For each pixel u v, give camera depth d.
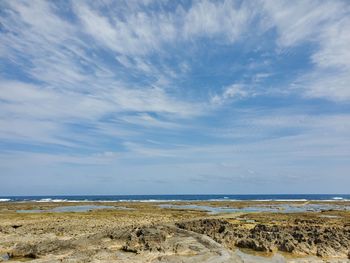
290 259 32.50
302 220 62.12
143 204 140.38
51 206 123.62
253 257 32.47
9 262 30.52
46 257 31.47
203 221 49.50
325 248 34.72
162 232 36.91
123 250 33.59
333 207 120.75
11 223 59.38
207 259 30.27
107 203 149.00
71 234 45.62
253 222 60.62
